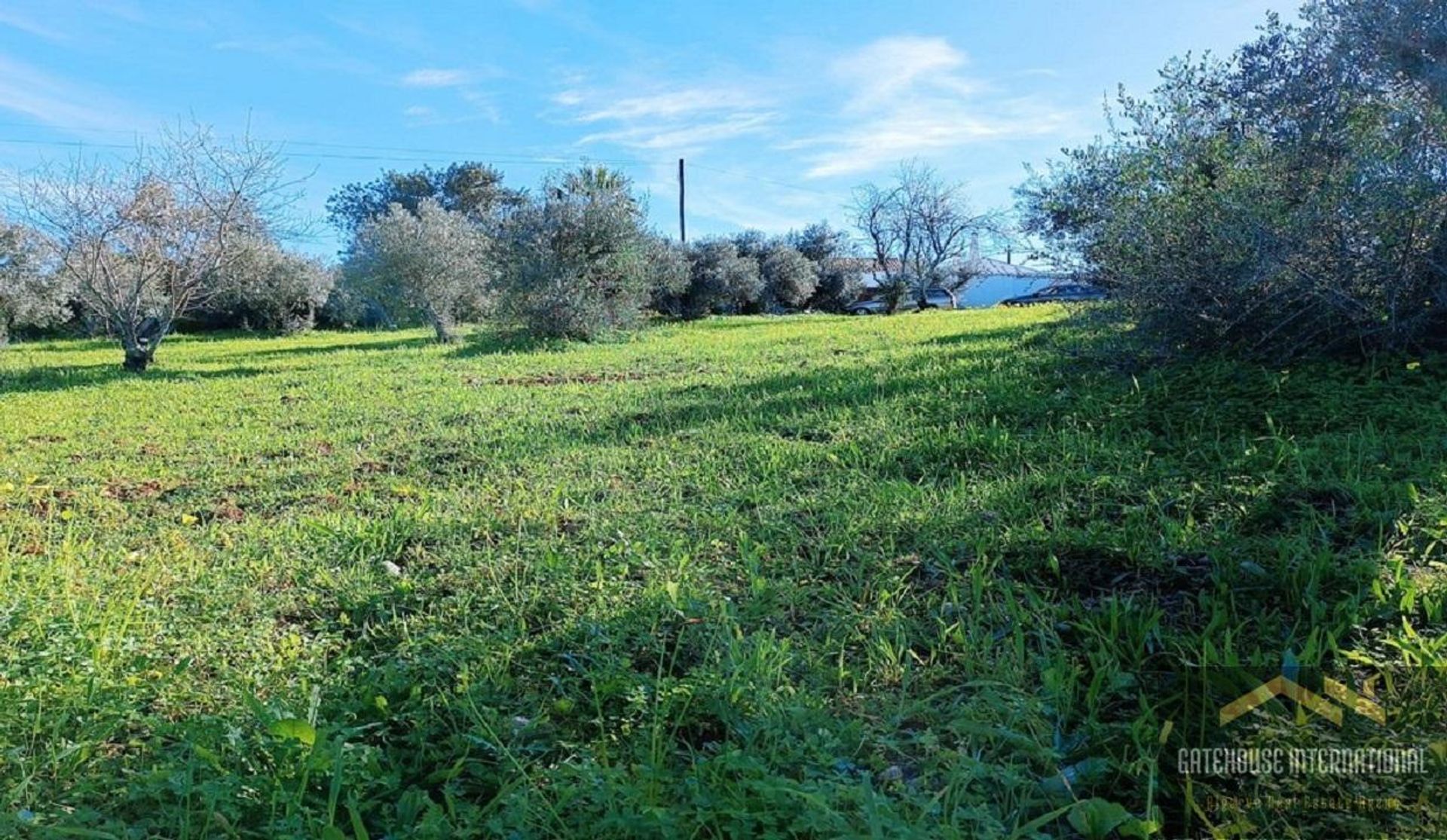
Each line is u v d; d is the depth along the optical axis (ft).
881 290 99.50
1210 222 18.25
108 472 17.16
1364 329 17.46
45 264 48.70
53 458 18.71
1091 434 14.76
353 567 10.87
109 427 22.72
